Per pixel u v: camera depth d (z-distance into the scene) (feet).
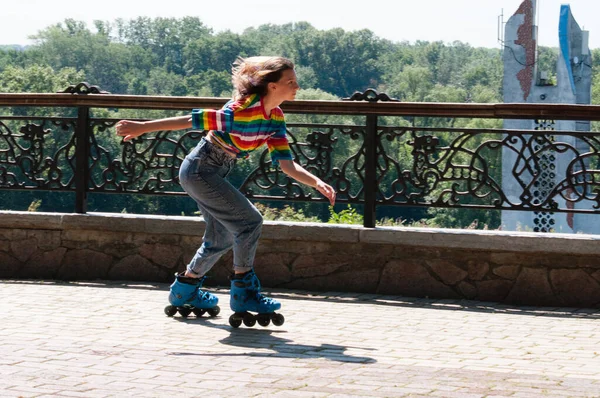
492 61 455.63
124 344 15.71
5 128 24.27
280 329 17.56
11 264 24.07
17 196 231.30
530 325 18.40
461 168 21.66
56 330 16.88
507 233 21.22
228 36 404.16
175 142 23.41
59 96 23.48
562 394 12.37
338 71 405.18
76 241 23.72
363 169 22.25
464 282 21.39
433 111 21.48
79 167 23.71
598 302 20.59
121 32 419.95
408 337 16.88
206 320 18.45
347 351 15.44
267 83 16.87
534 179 21.24
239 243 17.49
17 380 12.84
